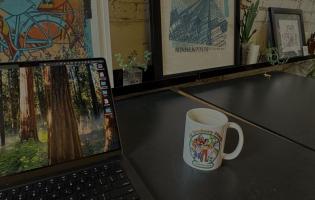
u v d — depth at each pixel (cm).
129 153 58
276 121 76
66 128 52
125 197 44
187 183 49
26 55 69
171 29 96
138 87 92
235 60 120
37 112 50
